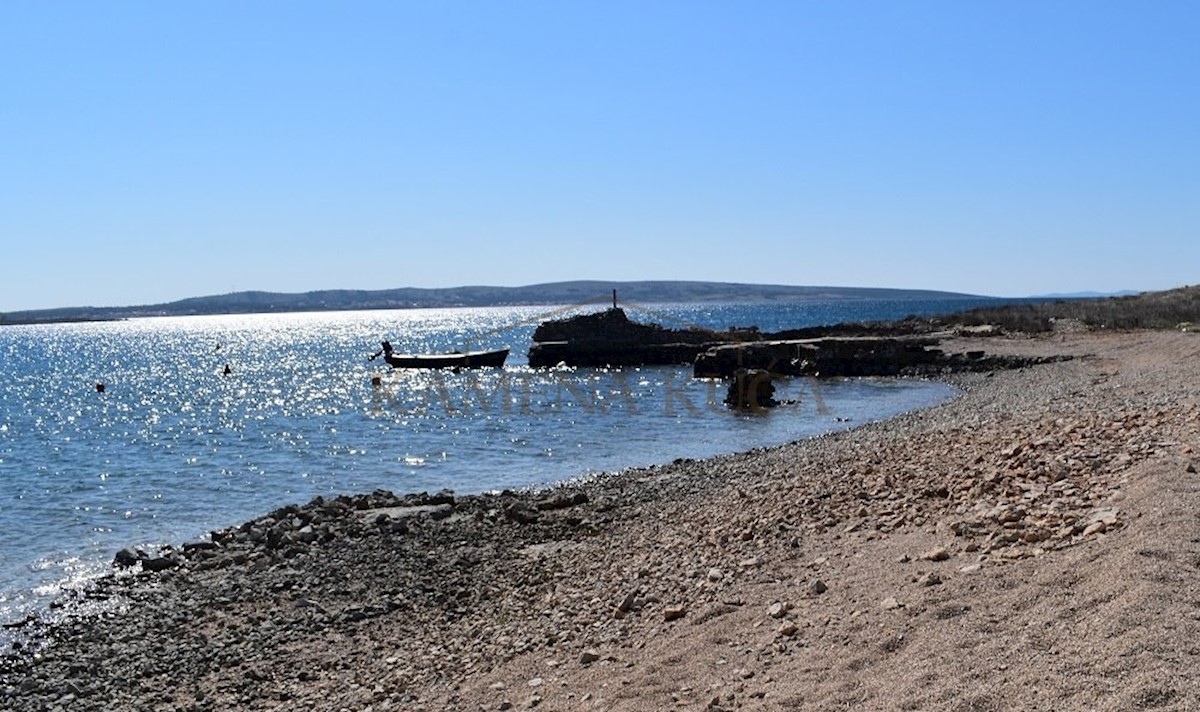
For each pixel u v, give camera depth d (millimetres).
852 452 20938
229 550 17453
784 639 8305
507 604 12625
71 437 42281
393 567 15367
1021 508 10289
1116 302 83500
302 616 13211
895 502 12609
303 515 19281
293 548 16812
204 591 14844
